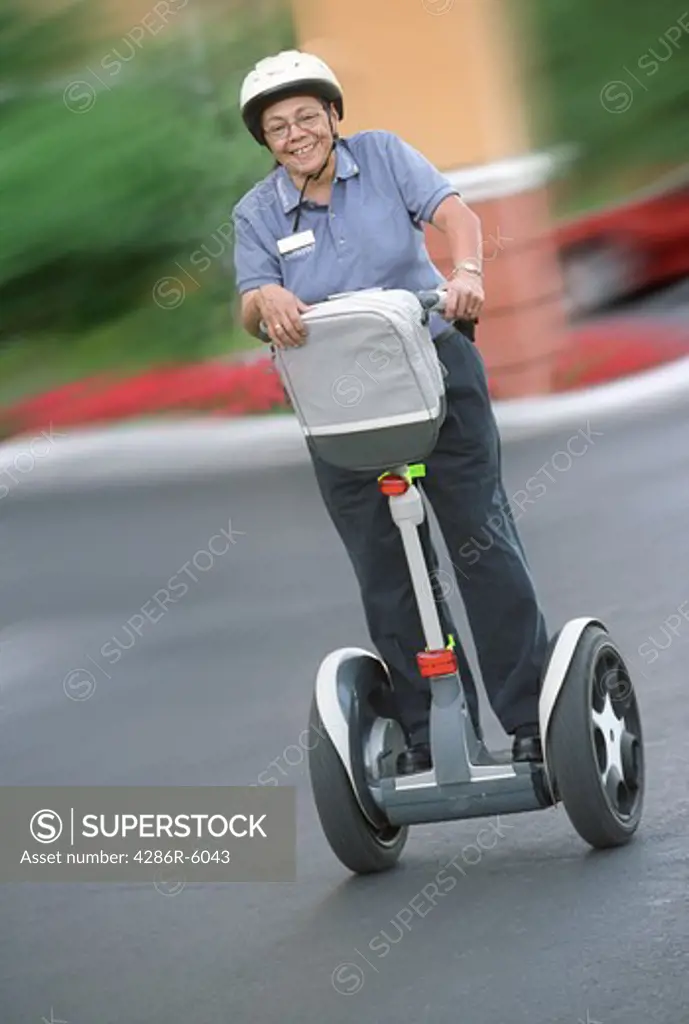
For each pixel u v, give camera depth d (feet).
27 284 148.97
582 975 30.81
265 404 129.70
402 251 36.55
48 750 55.72
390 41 119.34
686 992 29.40
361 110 119.85
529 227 122.62
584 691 36.45
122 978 35.14
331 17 119.03
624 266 141.79
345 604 68.13
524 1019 29.45
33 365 144.05
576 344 122.62
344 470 37.24
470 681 38.52
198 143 149.48
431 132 120.88
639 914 33.09
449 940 33.68
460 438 36.94
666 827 37.76
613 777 37.04
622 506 74.74
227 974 34.24
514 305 121.08
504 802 37.14
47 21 151.43
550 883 35.63
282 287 36.01
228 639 65.82
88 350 145.18
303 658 60.95
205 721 55.21
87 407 136.15
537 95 142.00
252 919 37.19
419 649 38.37
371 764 37.99
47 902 40.88
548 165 137.08
